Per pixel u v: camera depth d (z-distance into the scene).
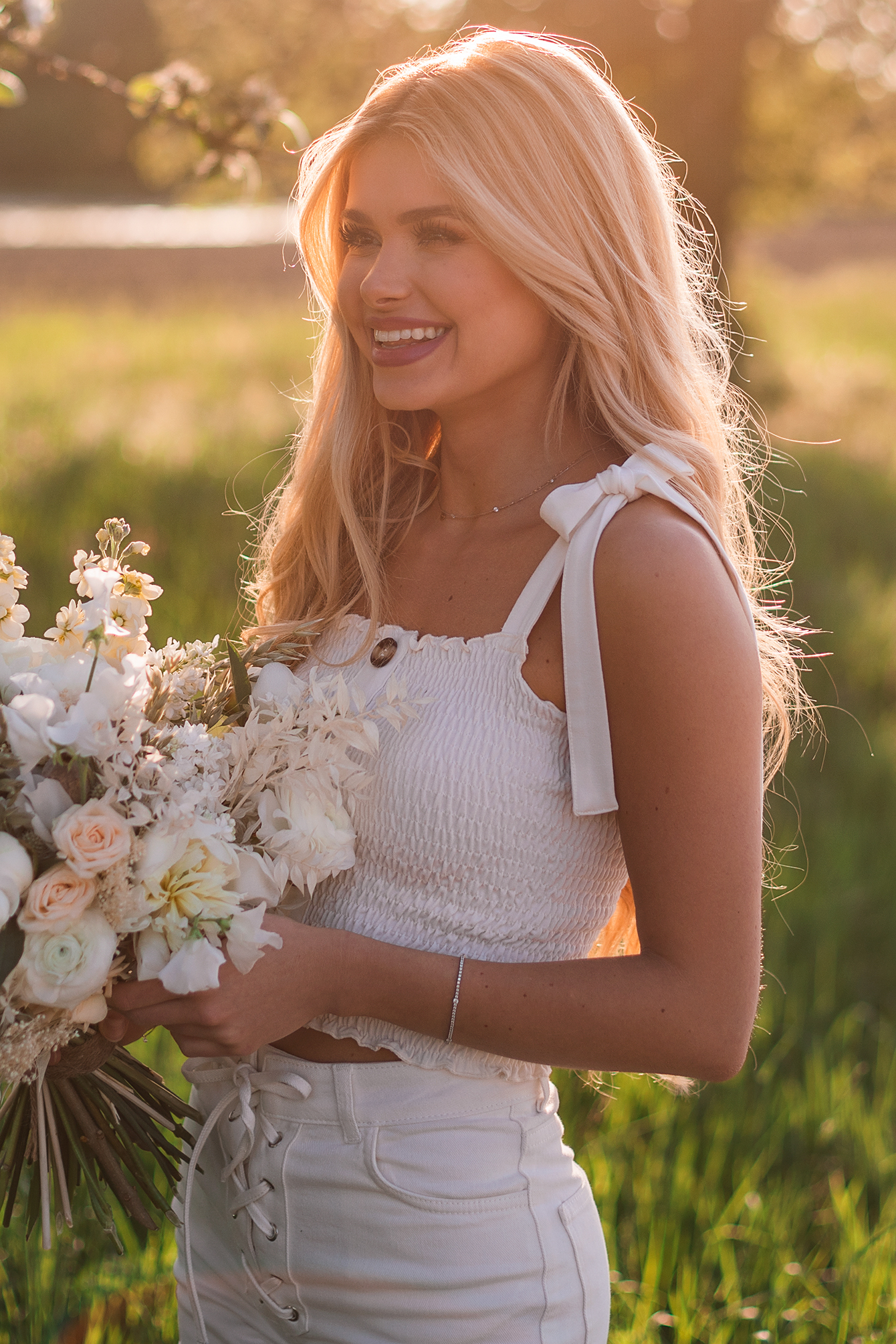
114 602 1.93
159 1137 2.04
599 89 1.98
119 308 20.84
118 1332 2.94
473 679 1.94
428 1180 1.91
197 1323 2.13
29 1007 1.74
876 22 18.27
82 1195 3.20
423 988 1.84
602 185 1.93
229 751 1.88
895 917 5.50
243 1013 1.80
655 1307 3.24
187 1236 1.99
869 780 6.77
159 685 1.91
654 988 1.77
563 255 1.92
